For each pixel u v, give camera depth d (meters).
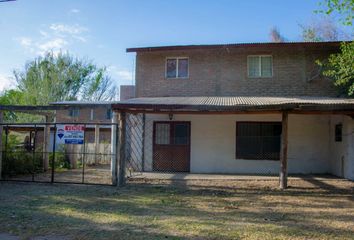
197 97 16.30
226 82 17.08
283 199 9.88
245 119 16.42
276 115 16.27
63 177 14.23
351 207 8.83
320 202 9.48
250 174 15.70
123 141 11.95
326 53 16.59
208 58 17.33
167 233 6.30
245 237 6.06
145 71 17.69
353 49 12.91
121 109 12.05
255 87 16.89
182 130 16.67
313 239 5.97
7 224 6.84
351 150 13.58
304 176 15.01
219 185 12.37
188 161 16.53
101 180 13.33
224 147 16.45
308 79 16.55
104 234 6.23
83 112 24.55
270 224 6.99
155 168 16.61
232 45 16.62
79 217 7.46
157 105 11.77
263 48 16.62
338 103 11.21
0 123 12.84
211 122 16.58
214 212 8.13
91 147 21.56
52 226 6.72
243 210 8.39
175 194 10.49
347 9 12.37
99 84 40.69
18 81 35.38
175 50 17.14
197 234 6.23
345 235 6.23
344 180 13.66
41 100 33.31
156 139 16.75
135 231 6.42
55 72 35.47
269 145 16.22
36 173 15.52
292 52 16.81
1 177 13.35
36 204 8.77
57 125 12.23
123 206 8.68
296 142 16.30
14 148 15.83
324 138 16.27
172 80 17.45
